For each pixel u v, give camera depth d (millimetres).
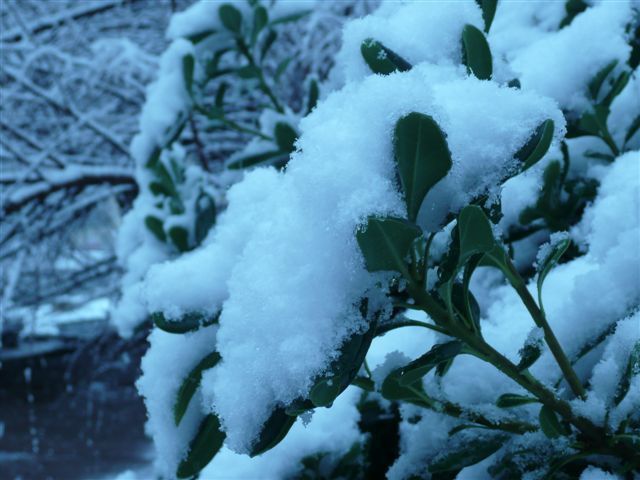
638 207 529
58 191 3527
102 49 3303
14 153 3340
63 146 3549
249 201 483
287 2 1107
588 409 401
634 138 678
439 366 428
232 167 1040
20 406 4387
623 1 653
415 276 336
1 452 3717
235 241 460
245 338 356
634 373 413
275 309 341
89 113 3488
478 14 454
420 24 450
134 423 4082
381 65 438
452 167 339
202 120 3104
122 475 710
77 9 3688
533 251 705
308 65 3045
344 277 338
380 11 522
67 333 4957
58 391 4590
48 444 3816
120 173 3281
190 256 465
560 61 659
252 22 1081
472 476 474
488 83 362
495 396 469
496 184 345
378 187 326
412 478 479
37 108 3732
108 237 4105
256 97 3102
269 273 351
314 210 338
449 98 358
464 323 364
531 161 349
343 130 341
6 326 4297
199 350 450
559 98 656
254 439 345
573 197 670
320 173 333
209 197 954
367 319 342
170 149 1114
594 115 639
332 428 588
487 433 453
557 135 361
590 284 489
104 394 4512
